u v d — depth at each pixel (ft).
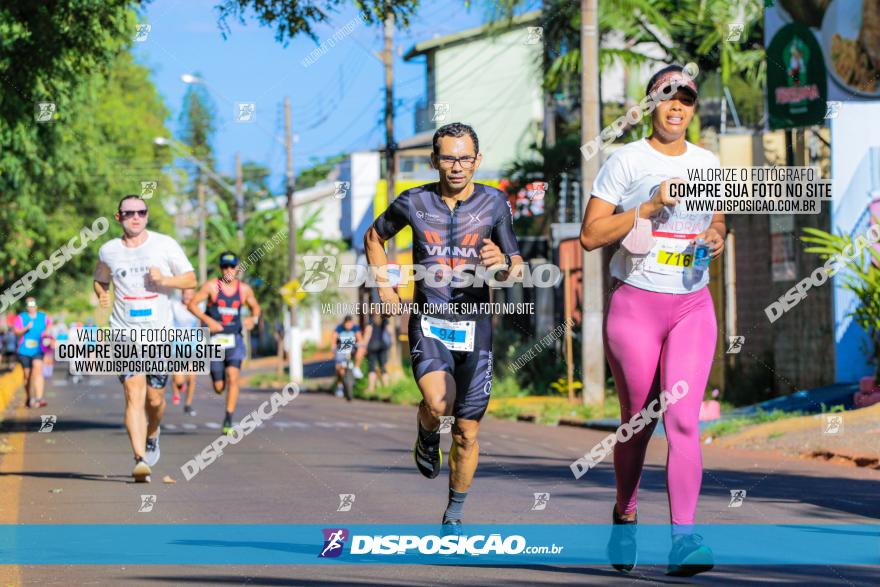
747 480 47.73
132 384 47.21
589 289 90.68
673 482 27.37
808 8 88.12
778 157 90.43
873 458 52.54
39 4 67.31
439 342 30.14
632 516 28.84
